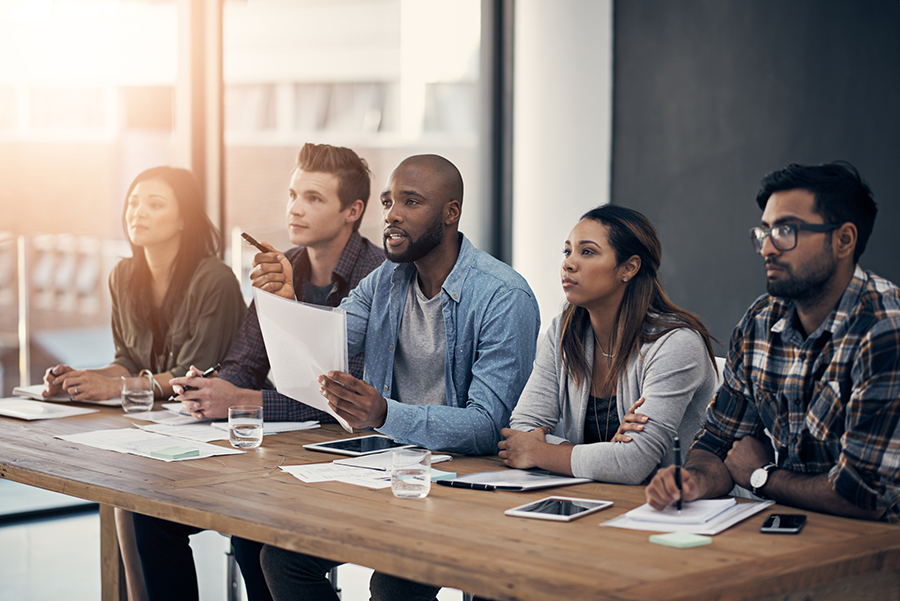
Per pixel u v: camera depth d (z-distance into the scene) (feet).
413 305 7.83
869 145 12.97
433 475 6.16
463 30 17.70
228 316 9.70
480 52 17.90
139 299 10.13
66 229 13.58
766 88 14.19
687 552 4.42
